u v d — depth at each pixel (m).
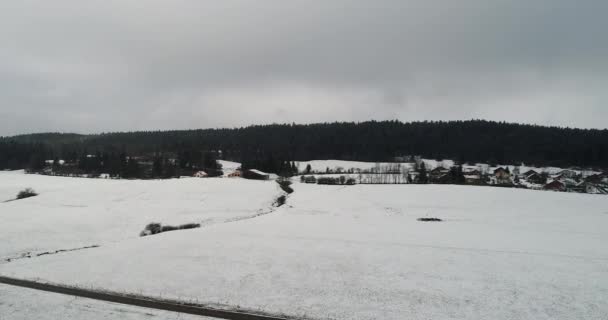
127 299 16.73
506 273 19.91
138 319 14.64
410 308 15.43
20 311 15.55
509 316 14.62
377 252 24.75
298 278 19.25
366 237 30.44
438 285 18.09
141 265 21.91
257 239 29.31
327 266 21.34
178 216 44.41
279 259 22.84
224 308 15.65
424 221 41.91
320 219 42.81
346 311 15.21
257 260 22.64
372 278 19.20
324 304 15.91
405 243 27.83
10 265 22.98
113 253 25.31
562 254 24.20
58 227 35.78
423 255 23.92
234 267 21.20
